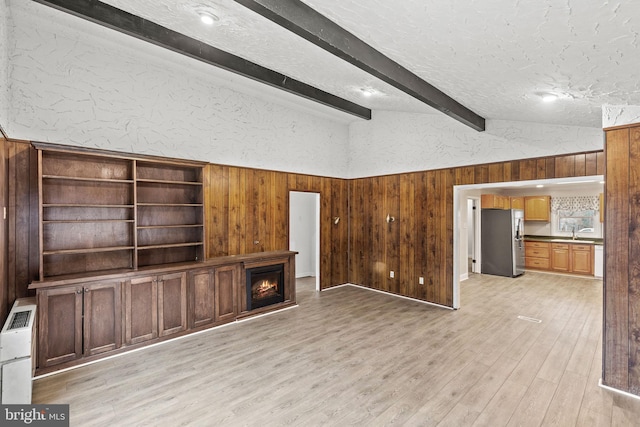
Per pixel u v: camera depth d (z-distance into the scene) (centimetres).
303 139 591
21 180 324
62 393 269
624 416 237
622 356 267
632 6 117
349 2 174
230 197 491
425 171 539
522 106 319
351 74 341
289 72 373
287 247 568
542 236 848
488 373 302
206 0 217
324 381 289
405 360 329
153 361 327
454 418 237
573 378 292
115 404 254
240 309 449
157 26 319
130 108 396
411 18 172
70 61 354
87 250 335
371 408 249
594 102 261
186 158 443
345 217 667
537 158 416
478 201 786
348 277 672
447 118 510
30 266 327
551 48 169
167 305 378
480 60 210
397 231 581
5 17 289
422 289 544
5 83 296
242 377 296
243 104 507
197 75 448
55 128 345
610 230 272
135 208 364
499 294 589
